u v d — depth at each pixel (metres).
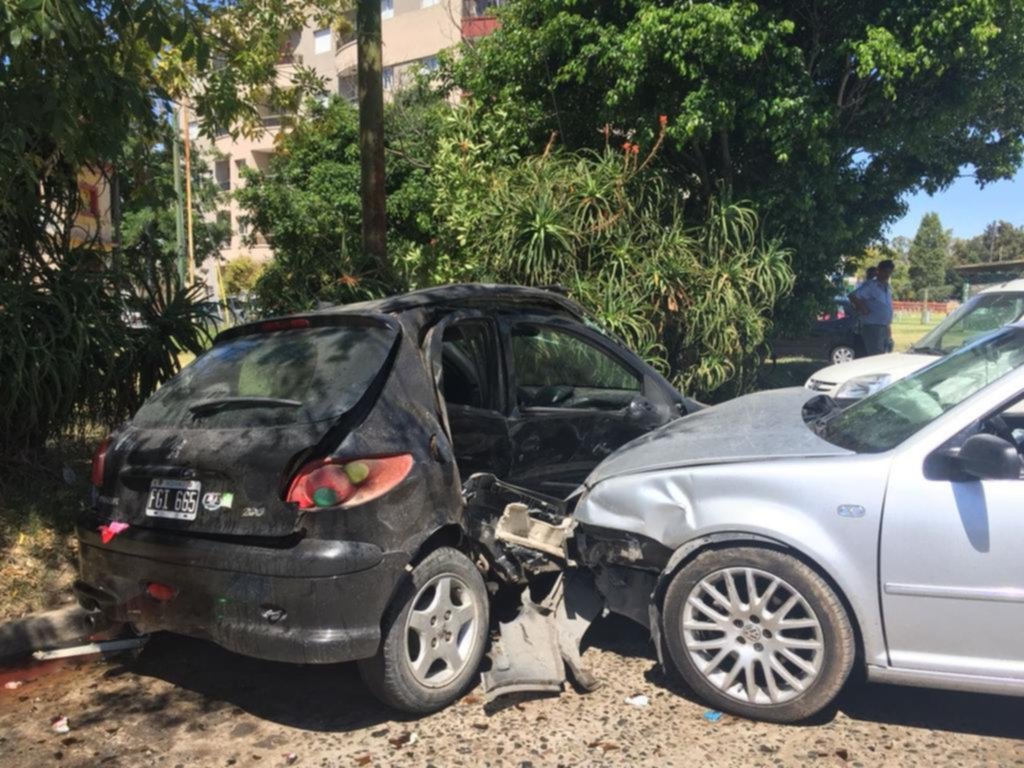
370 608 3.36
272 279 9.67
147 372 6.42
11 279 5.83
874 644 3.37
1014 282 8.44
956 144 11.85
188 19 5.43
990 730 3.48
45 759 3.40
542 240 8.15
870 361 8.52
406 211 14.43
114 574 3.75
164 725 3.67
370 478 3.44
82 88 5.17
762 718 3.54
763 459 3.60
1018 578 3.18
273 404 3.65
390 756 3.37
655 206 9.16
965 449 3.19
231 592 3.36
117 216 7.53
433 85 16.86
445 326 4.26
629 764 3.27
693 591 3.60
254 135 8.29
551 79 10.55
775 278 9.19
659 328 8.76
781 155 9.42
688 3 8.86
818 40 9.72
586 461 4.96
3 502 5.54
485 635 3.91
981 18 8.95
